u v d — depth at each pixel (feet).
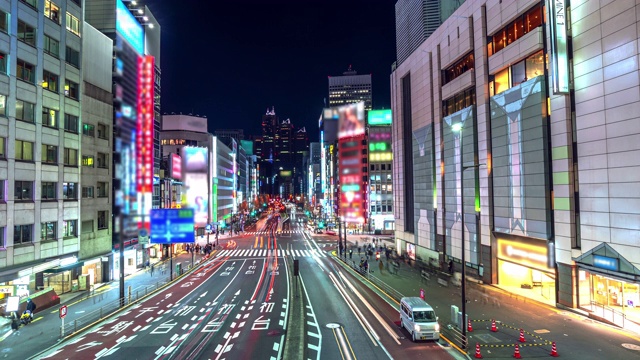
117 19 171.22
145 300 118.01
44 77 118.01
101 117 148.97
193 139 348.38
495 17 126.11
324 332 84.28
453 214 153.07
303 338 80.02
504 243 123.34
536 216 108.06
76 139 132.46
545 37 106.01
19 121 108.06
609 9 87.71
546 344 73.20
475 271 137.08
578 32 96.53
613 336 77.20
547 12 100.73
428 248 174.40
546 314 94.02
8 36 104.73
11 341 78.95
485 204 131.13
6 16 104.42
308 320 94.17
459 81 146.92
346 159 374.84
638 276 79.36
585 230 93.50
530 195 110.52
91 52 143.95
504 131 122.31
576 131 96.89
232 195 476.95
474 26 137.49
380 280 141.18
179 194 289.74
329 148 506.89
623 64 84.28
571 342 74.02
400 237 213.46
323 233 364.58
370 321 92.99
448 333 81.46
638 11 80.94
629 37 82.89
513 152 118.01
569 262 97.19
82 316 97.66
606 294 92.94
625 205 83.46
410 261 184.96
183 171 317.42
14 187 106.01
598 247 89.30
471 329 82.53
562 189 99.60
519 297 111.55
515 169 117.08
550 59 99.81
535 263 108.88
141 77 62.13
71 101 130.41
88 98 141.28
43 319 95.30
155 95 228.84
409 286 130.72
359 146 369.09
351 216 366.02
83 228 136.05
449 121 155.63
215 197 361.92
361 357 68.85
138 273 167.94
